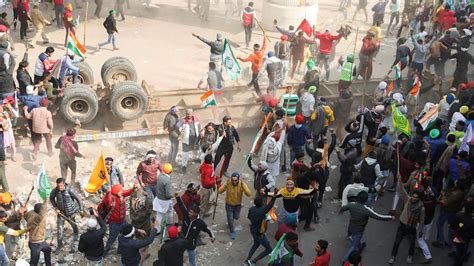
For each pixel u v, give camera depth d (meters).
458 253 12.08
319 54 20.30
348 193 12.84
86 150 15.85
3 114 14.43
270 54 18.16
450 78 21.25
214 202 13.71
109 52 21.89
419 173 12.89
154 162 13.02
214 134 14.80
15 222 11.42
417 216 11.99
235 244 12.97
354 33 25.88
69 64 16.61
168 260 10.60
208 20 26.22
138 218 11.64
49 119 14.82
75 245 12.41
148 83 19.59
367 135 15.77
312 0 25.28
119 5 24.80
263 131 15.94
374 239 13.48
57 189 11.80
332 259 12.77
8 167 14.87
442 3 24.89
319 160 13.59
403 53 19.64
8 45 17.20
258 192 12.65
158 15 26.48
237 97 18.72
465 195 12.71
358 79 20.19
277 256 10.97
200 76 20.52
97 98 16.50
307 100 16.14
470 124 14.44
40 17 21.30
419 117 16.33
